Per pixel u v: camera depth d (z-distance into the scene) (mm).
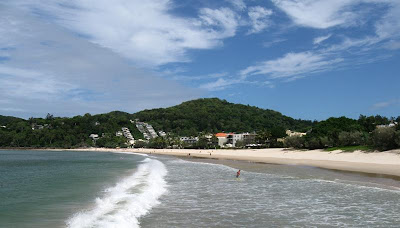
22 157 101375
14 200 19734
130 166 50750
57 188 25141
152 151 151000
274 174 35656
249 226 14086
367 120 86750
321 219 15367
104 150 193875
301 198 20797
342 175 33281
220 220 15016
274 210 17250
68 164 60906
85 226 13195
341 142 70438
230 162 60312
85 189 24312
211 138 168625
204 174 36219
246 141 157500
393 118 107500
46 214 15633
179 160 70500
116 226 13227
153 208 17422
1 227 13266
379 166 40969
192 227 13727
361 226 14195
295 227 13992
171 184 27500
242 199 20438
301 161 57969
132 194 20688
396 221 15016
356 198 20688
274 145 116312
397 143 50438
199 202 19297
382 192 22844
